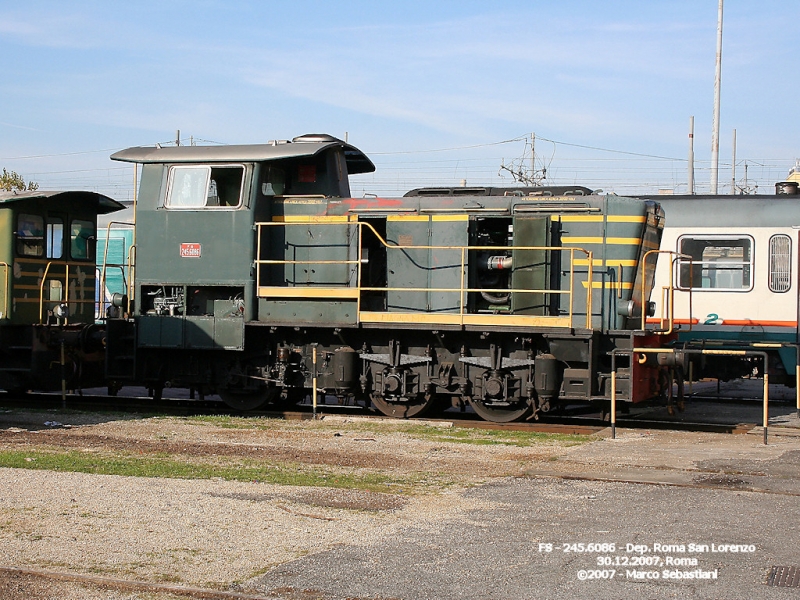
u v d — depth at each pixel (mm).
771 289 18359
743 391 20672
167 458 10367
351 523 7434
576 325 13633
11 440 11531
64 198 17297
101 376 17000
